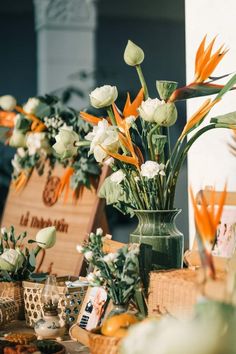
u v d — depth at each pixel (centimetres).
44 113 357
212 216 205
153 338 181
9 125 380
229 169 292
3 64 1462
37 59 1374
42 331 266
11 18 1454
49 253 350
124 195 278
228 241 250
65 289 273
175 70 1474
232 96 291
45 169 368
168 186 265
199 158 304
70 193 351
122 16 1457
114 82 1419
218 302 184
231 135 291
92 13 1293
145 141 268
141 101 273
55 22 1286
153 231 261
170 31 1470
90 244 250
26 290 289
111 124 298
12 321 293
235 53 291
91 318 264
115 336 225
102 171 339
